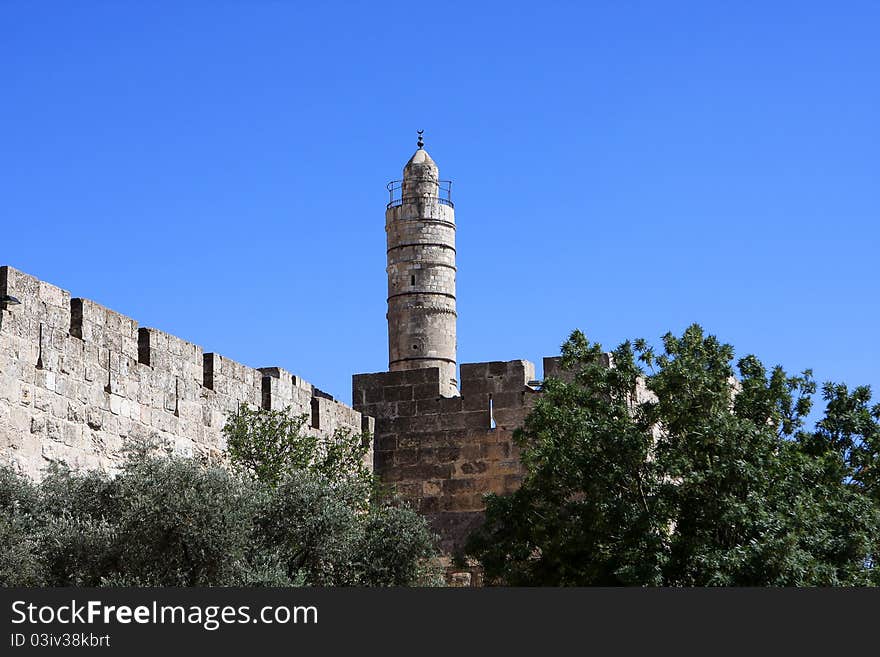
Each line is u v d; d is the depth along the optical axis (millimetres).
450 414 40719
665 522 29391
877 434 34125
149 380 32375
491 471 40000
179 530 25172
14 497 26250
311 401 39125
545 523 31469
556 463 30453
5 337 28047
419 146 90625
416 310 87500
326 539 28438
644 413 31016
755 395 31891
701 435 29656
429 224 88375
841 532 29922
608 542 30203
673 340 32531
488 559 31906
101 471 28078
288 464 34219
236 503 26562
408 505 34344
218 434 34812
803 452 33219
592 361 32688
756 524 28406
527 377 40250
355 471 36969
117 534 25281
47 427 28953
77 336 30281
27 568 24141
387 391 41469
